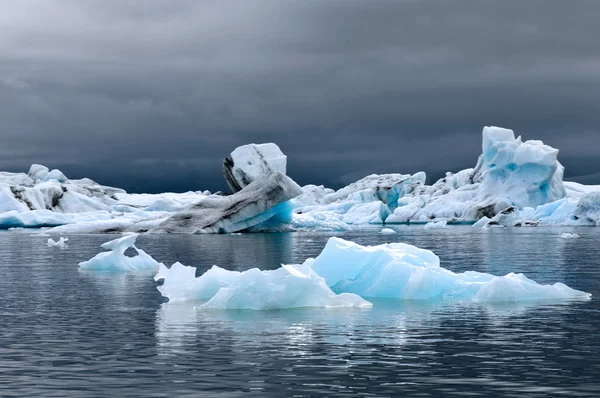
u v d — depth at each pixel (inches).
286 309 664.4
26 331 565.0
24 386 395.5
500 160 3179.1
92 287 874.1
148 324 591.5
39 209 3309.5
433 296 743.1
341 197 4658.0
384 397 371.2
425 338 523.5
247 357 463.2
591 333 542.9
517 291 721.6
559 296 734.5
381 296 750.5
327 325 578.6
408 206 3705.7
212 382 401.4
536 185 3078.2
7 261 1290.6
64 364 447.5
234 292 670.5
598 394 376.2
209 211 2401.6
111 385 396.2
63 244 1775.3
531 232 2324.1
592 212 2684.5
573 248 1529.3
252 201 2340.1
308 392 380.2
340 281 773.9
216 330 559.8
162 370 430.0
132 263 1123.9
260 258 1311.5
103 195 4303.6
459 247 1605.6
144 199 4869.6
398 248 812.0
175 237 2097.7
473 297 724.7
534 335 534.6
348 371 425.1
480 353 473.4
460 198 3494.1
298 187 2396.7
